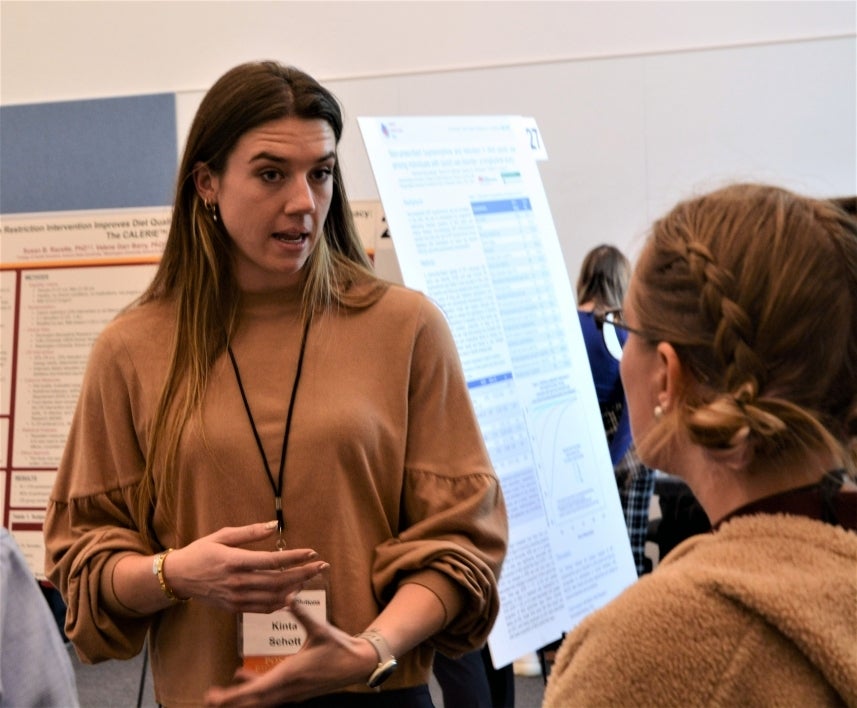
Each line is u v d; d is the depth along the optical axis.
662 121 2.97
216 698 1.10
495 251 1.89
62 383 2.91
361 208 2.79
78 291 2.91
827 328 0.67
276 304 1.42
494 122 2.00
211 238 1.40
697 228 0.73
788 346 0.67
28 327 2.94
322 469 1.31
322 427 1.32
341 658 1.14
